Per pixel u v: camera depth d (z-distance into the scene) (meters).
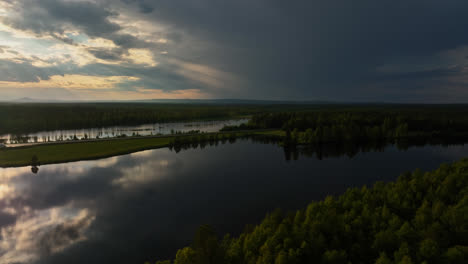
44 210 69.06
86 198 76.62
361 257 37.50
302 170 104.31
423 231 39.31
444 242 37.62
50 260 48.94
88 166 107.56
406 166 109.31
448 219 40.81
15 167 104.25
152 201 74.62
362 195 55.94
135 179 92.81
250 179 93.62
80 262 48.34
